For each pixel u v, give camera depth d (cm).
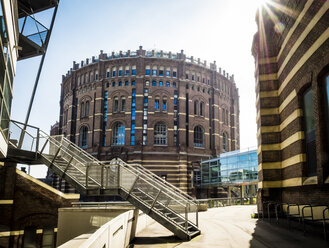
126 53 5609
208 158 5425
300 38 1152
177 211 1199
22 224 2242
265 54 1612
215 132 5616
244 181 4344
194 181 5259
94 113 5431
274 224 1259
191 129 5341
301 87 1162
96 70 5609
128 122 5169
